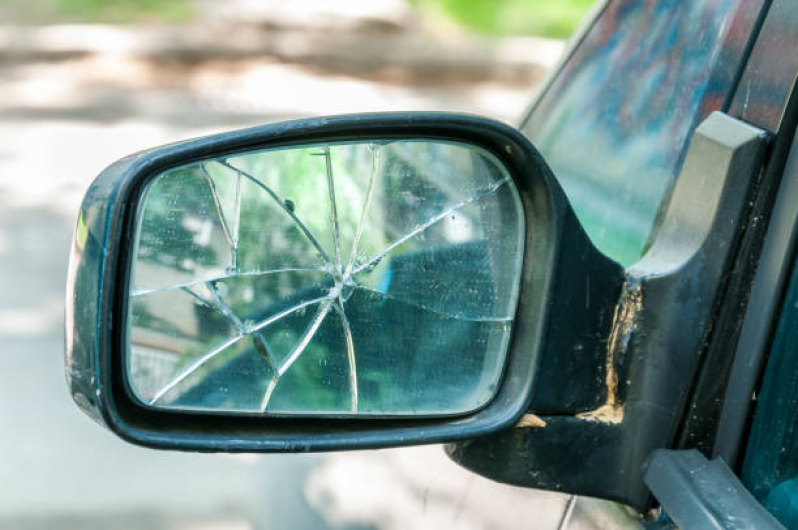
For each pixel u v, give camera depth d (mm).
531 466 1367
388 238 1291
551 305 1309
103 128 9055
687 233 1374
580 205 1604
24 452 4152
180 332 1196
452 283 1315
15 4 11891
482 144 1295
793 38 1339
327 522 1918
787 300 1310
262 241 1237
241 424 1235
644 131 1552
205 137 1192
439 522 1689
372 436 1278
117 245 1136
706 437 1380
